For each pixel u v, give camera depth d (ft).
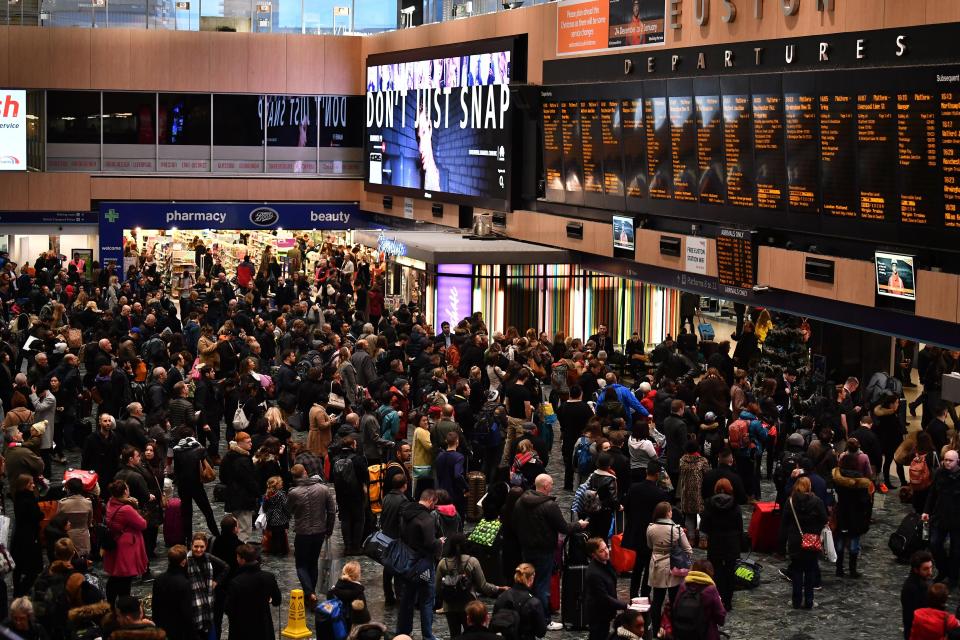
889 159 69.41
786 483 59.72
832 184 74.13
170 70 147.74
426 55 128.77
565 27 103.45
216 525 63.36
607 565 45.96
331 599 44.14
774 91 77.56
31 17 144.77
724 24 83.76
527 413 70.79
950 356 83.20
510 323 114.52
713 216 86.69
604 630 45.88
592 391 79.41
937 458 61.36
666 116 89.81
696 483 58.65
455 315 114.32
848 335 89.81
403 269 125.70
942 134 65.46
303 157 151.94
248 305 107.76
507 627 41.22
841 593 55.31
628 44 94.73
